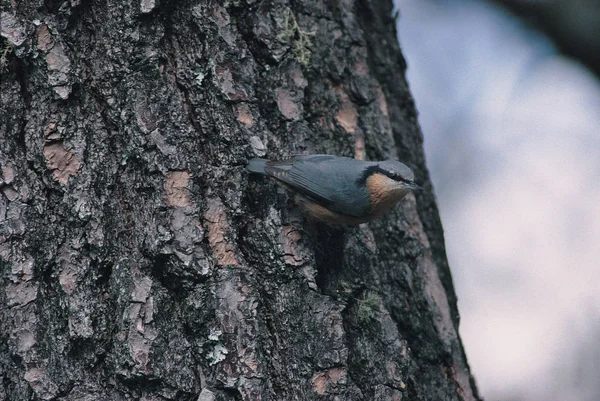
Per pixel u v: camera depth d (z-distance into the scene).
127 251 6.59
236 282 6.63
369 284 7.40
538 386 13.93
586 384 13.89
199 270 6.54
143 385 6.31
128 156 6.74
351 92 8.07
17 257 6.36
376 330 7.12
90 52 6.89
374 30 8.80
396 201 7.93
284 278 6.92
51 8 6.80
